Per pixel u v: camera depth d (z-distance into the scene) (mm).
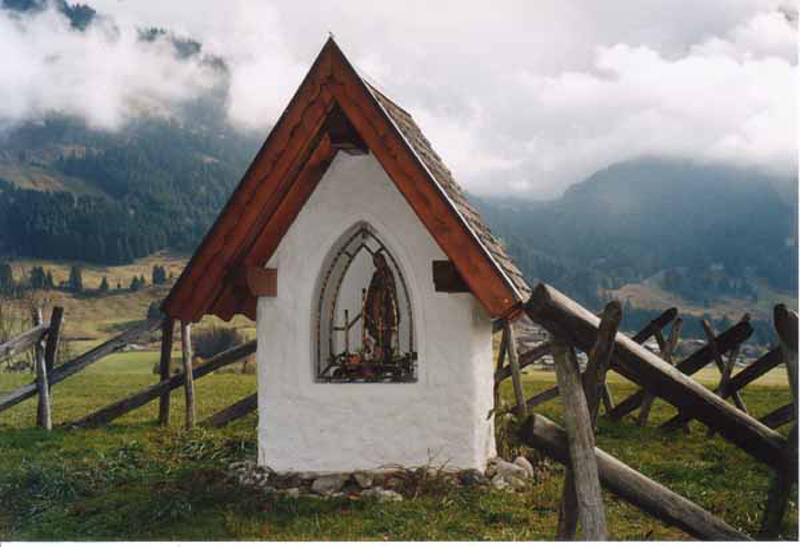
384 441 9422
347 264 10297
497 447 10656
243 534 7730
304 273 9734
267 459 9719
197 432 12797
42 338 14453
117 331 96250
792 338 5234
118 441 12445
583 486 4922
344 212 9664
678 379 5195
